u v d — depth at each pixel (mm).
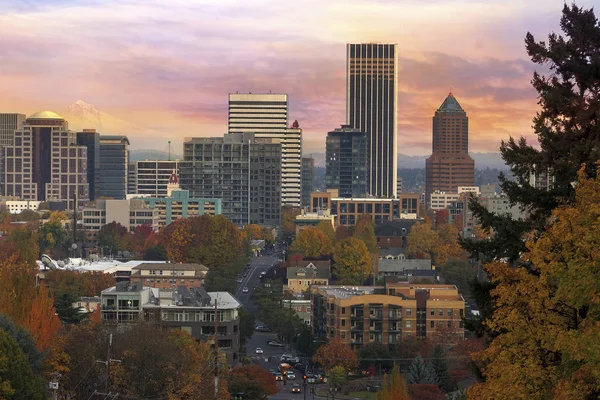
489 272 90438
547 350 83438
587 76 107125
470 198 108750
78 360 173000
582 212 84188
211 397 174875
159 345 176750
